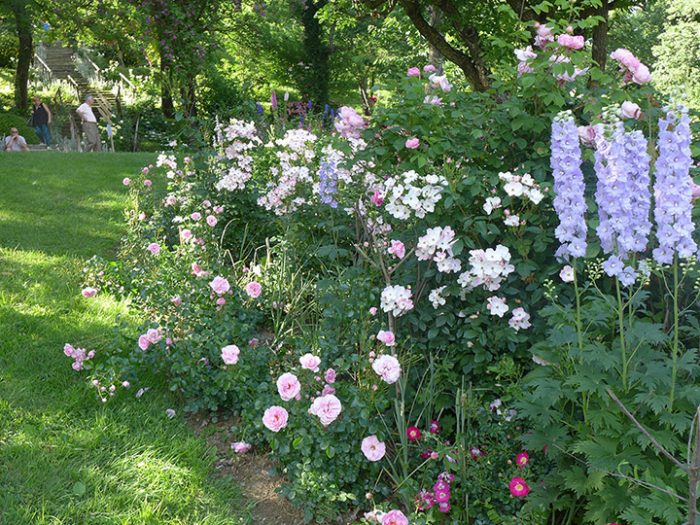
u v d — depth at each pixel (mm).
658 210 2730
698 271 2934
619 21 22766
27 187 8758
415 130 3947
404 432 3252
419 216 3727
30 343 4430
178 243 6180
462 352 3791
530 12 10398
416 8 12242
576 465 3020
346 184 5059
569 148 2816
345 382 3605
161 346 3969
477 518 3178
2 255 6051
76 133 21703
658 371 2785
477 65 12180
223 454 3643
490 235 3746
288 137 5840
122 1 20234
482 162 4090
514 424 3400
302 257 5312
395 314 3529
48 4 23984
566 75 3857
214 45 20016
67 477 3227
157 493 3186
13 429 3537
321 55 27562
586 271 3609
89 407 3834
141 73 26703
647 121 3689
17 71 25797
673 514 2406
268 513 3240
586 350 2947
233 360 3672
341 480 3283
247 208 6258
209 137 6723
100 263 5660
